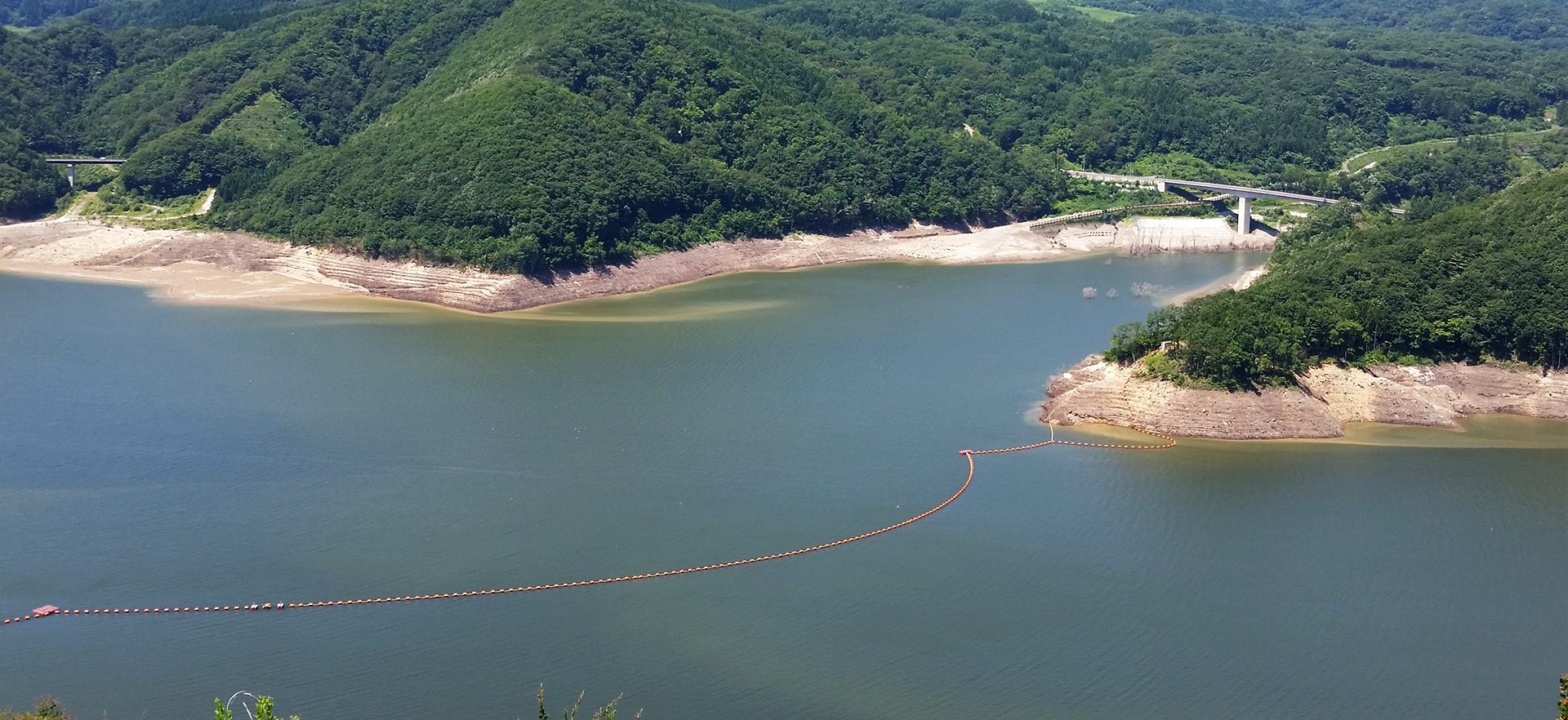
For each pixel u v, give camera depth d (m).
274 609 124.69
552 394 189.88
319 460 162.00
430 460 162.50
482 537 140.12
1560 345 185.62
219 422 176.12
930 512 148.62
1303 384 181.00
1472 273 193.38
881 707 109.31
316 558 135.25
